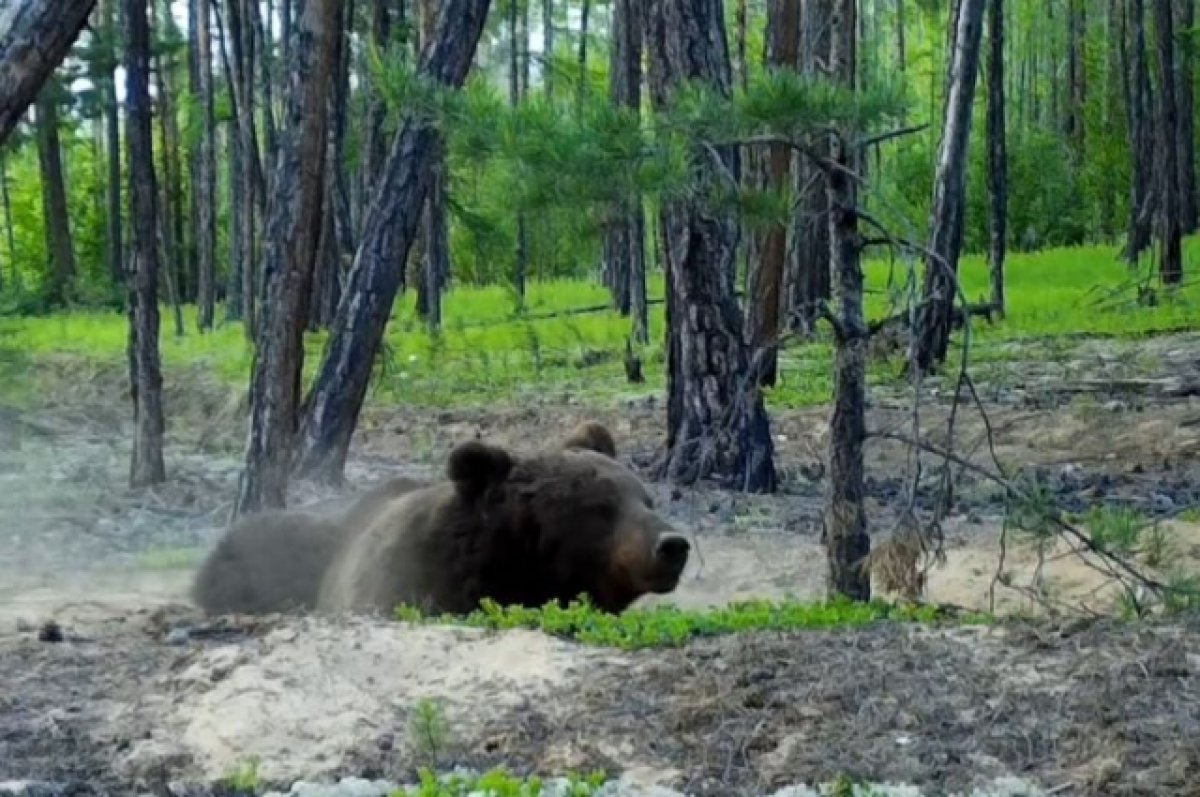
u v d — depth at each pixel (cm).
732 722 720
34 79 602
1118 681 730
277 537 1095
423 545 954
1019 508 944
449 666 802
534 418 2511
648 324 3700
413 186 1769
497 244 2784
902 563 916
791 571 1295
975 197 5344
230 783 696
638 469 1872
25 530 1661
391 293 1775
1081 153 6141
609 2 5444
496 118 874
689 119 874
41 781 707
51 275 4544
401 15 3678
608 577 929
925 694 733
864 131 918
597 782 660
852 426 934
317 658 813
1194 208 5331
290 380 1405
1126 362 2588
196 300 6109
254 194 3775
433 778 660
